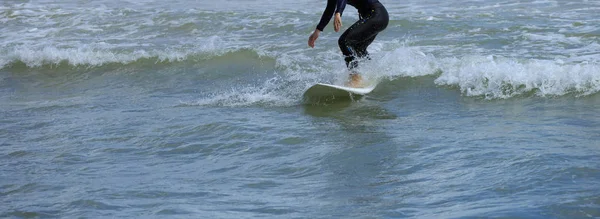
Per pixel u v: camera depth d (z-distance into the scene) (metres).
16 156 18.72
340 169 15.84
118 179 15.67
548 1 43.91
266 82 28.25
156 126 21.52
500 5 43.50
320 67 30.41
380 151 17.30
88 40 40.56
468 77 25.64
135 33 41.84
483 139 17.69
